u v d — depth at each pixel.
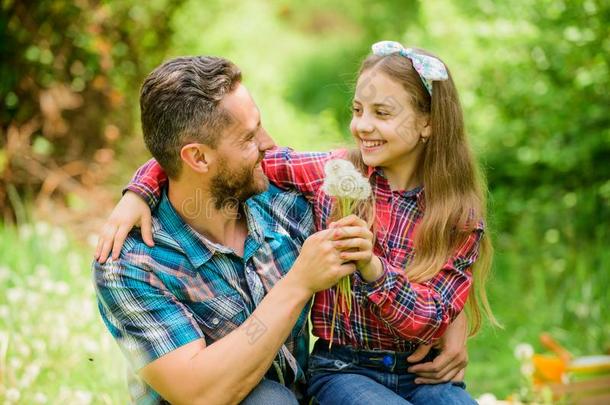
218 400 2.13
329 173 2.19
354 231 2.15
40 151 5.75
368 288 2.25
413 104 2.45
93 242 4.90
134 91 6.21
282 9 13.25
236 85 2.27
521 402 3.58
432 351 2.54
